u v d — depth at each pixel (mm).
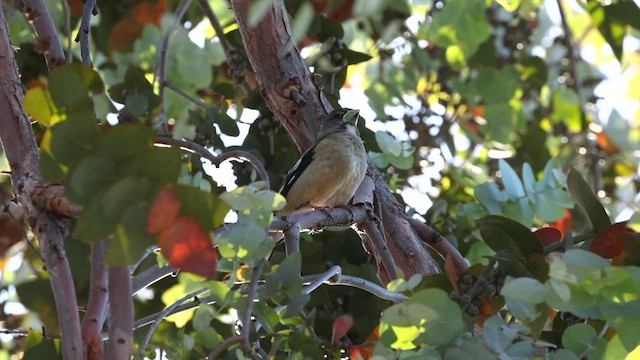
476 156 14914
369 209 10188
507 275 7746
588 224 9234
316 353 7836
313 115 10570
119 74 13062
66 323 6898
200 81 12305
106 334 7812
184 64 12289
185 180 8836
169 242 6172
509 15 14297
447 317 6930
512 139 13258
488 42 13102
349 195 11539
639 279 7066
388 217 10414
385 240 10289
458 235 12906
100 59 13711
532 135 14000
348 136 11578
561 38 15148
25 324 12016
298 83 10523
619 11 11039
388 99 13281
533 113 15195
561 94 14867
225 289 7480
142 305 11664
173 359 8188
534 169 14000
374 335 8883
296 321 8047
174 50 12570
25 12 8797
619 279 7008
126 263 6180
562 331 8344
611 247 8281
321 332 10820
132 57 12969
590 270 7012
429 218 13094
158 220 6172
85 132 6480
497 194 11531
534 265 8062
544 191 11477
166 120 12594
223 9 14297
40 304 11102
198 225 6195
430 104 14266
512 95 13188
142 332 10469
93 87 7391
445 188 14266
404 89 13320
